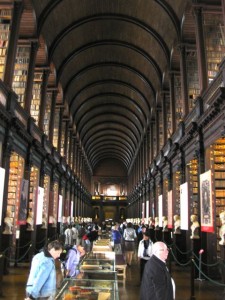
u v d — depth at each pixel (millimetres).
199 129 12250
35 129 16000
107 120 42312
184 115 15008
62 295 4340
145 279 4102
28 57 15570
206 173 11234
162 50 19734
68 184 27812
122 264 10742
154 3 16969
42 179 17438
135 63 25062
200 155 12195
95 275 5852
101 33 21766
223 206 12016
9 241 11414
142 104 31312
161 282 3992
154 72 23406
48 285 4152
